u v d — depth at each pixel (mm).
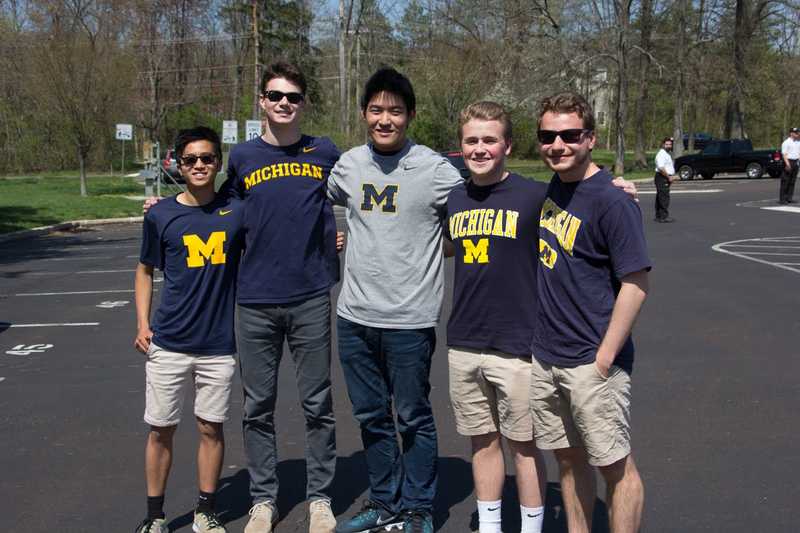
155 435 3826
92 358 7418
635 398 5848
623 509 3283
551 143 3166
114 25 34438
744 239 15039
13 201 25469
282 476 4613
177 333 3791
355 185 3791
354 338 3861
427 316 3758
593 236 3146
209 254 3781
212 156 3783
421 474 3857
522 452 3609
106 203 25547
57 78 26984
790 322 8141
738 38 41938
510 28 38750
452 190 3670
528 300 3490
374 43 50969
